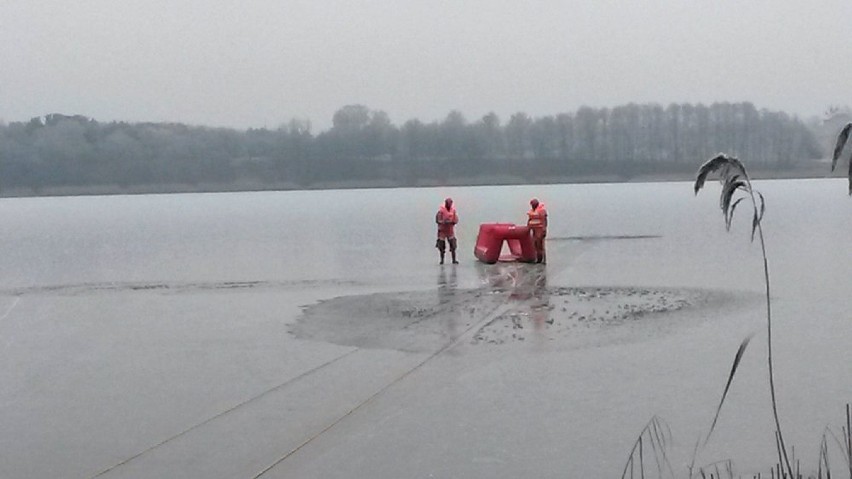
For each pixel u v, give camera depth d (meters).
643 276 23.67
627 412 10.06
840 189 99.31
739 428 9.30
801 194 82.94
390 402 10.84
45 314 20.77
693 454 8.53
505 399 10.82
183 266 32.03
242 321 18.28
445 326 16.36
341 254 34.41
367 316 18.06
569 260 28.89
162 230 57.56
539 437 9.23
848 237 34.66
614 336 14.87
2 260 37.78
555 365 12.68
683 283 21.94
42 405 11.48
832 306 17.56
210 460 8.80
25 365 14.38
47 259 37.69
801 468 7.99
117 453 9.16
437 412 10.34
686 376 11.76
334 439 9.37
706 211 59.38
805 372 11.77
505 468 8.31
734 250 30.77
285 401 11.09
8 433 10.11
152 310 20.72
